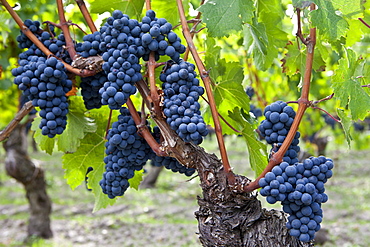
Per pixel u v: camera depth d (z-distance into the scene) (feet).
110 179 5.11
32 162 18.58
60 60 5.00
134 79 4.75
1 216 23.40
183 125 4.59
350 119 4.89
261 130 4.89
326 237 18.61
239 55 9.55
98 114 5.67
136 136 5.04
